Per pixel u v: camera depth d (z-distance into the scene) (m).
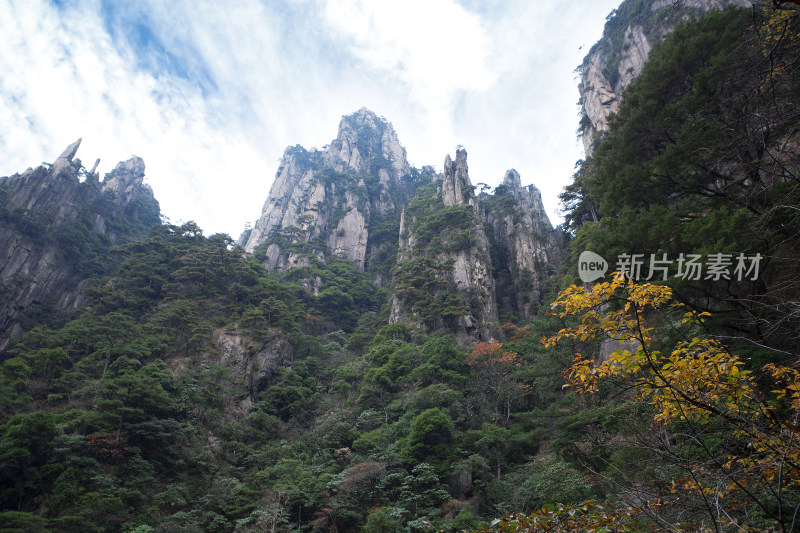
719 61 13.69
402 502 25.08
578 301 5.84
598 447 17.56
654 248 12.62
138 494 26.12
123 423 29.81
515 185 104.44
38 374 37.66
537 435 29.17
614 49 59.53
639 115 16.31
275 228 103.31
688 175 14.22
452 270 67.06
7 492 24.02
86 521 22.83
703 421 5.51
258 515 25.88
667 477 6.27
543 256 76.31
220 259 59.66
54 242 64.00
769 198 9.95
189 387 37.75
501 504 22.11
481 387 38.88
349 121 149.12
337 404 42.25
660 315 10.47
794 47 7.69
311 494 27.58
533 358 36.22
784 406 6.15
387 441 31.98
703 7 35.78
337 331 65.19
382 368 43.47
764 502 5.82
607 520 4.93
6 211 60.16
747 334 9.62
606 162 17.73
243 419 39.62
